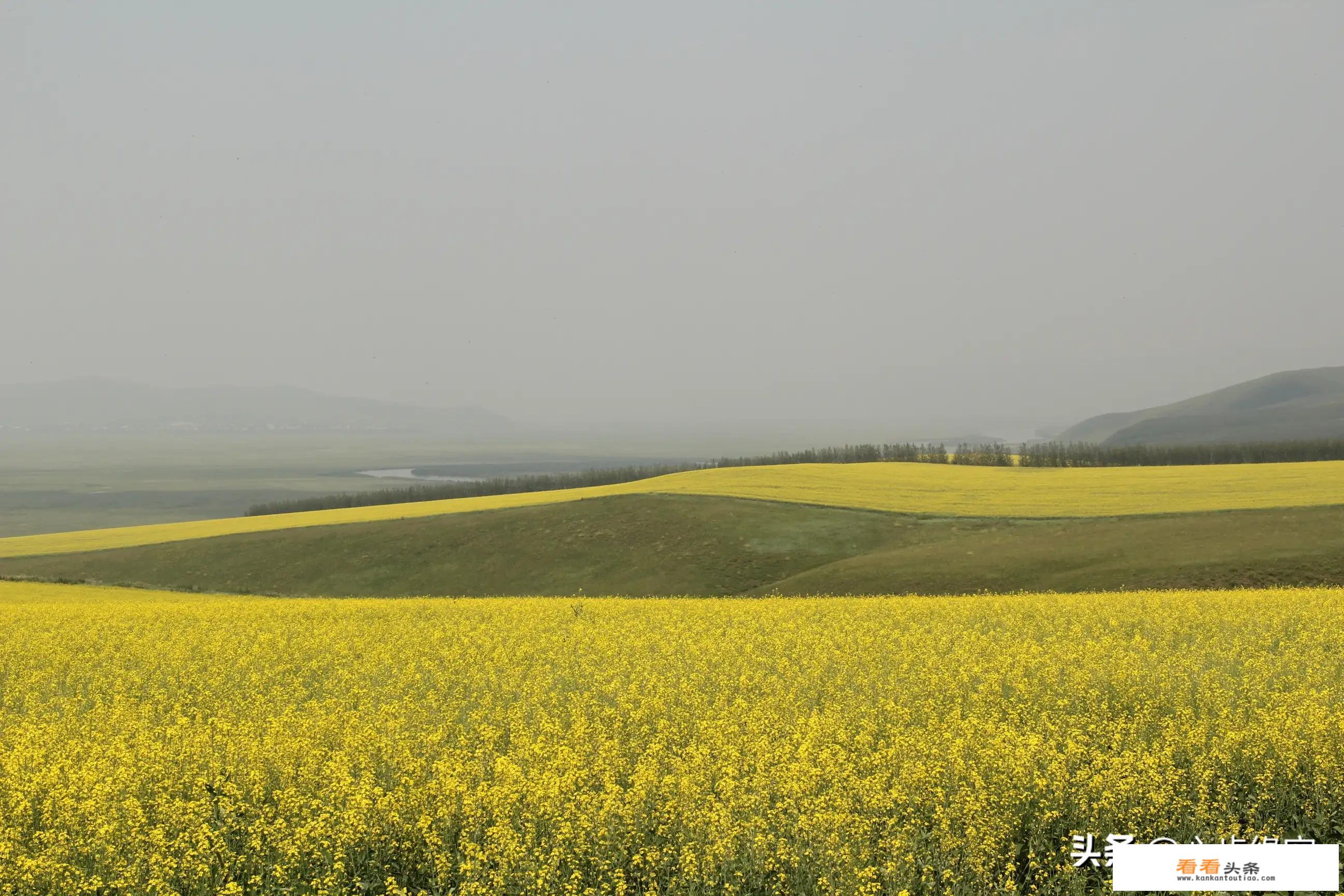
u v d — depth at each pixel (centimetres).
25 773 1063
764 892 832
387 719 1267
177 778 1062
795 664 1700
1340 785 980
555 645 1972
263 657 1881
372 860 880
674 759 1072
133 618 2695
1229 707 1241
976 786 966
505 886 823
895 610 2508
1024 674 1516
